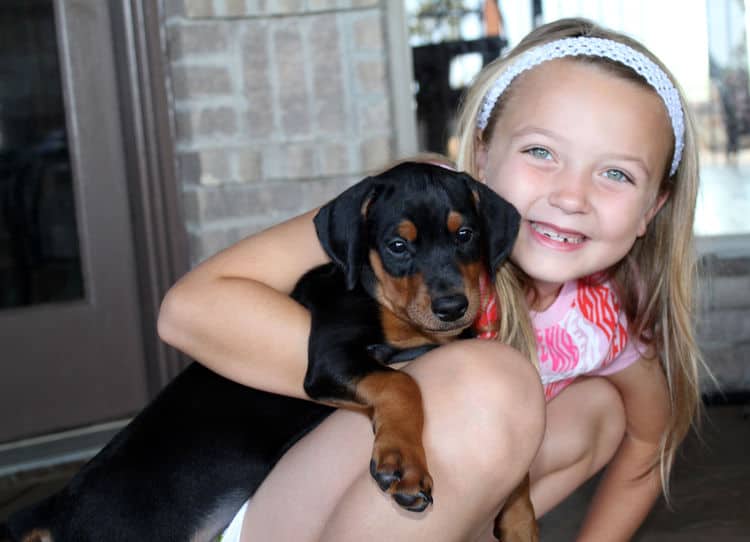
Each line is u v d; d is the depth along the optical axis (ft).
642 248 7.57
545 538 8.81
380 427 5.39
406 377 5.75
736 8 14.55
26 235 13.08
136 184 12.74
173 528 6.14
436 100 14.25
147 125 12.49
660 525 9.04
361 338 6.30
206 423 6.39
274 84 12.20
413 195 6.67
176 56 12.22
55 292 13.07
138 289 13.21
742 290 12.88
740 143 14.90
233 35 12.10
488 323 7.30
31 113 12.99
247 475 6.32
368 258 6.81
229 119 12.19
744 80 14.76
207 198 12.23
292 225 7.07
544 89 6.72
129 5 12.37
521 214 6.79
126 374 13.24
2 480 11.77
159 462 6.22
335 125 12.33
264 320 6.22
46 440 12.71
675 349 7.61
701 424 12.13
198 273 6.53
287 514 5.95
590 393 7.77
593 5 14.39
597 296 7.43
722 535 8.70
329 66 12.24
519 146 6.77
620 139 6.54
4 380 12.57
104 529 6.06
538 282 7.19
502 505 6.16
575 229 6.59
